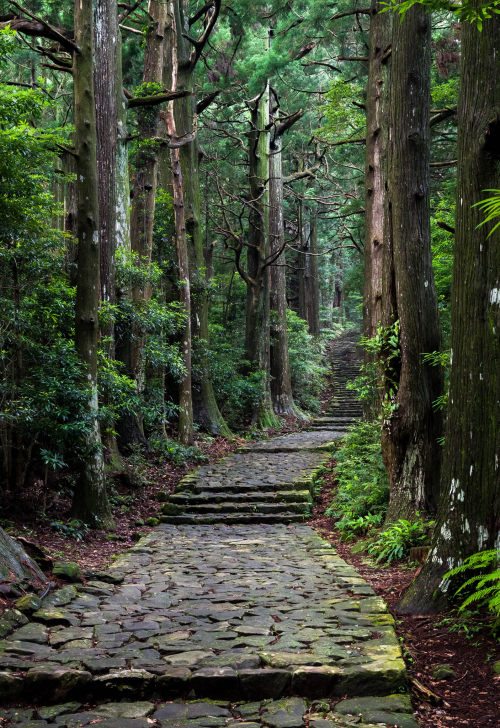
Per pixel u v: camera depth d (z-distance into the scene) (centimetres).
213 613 467
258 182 2080
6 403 756
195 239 1655
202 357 1669
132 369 1223
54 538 734
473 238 465
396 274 762
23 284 801
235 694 344
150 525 928
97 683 340
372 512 863
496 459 448
